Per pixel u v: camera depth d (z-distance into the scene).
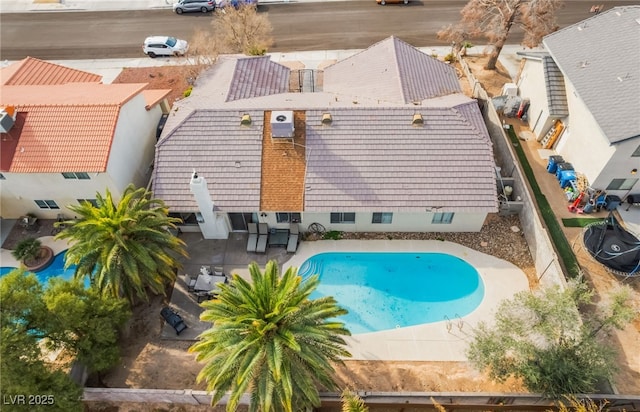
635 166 27.86
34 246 28.09
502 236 29.02
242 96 32.28
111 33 47.12
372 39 44.84
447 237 29.22
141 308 26.17
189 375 23.39
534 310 20.44
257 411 19.03
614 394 20.72
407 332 24.91
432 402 19.92
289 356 18.38
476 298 26.25
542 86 33.88
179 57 43.62
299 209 27.02
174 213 28.59
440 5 48.69
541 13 36.03
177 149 28.27
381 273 27.53
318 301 19.52
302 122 28.41
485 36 41.78
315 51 43.81
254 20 41.12
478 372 22.84
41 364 19.23
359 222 28.86
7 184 28.06
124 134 29.12
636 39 30.69
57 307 19.94
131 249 23.00
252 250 28.23
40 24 48.75
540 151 34.34
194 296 26.64
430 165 27.58
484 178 27.41
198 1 48.16
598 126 27.53
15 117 27.72
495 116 33.66
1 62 43.97
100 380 23.33
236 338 17.75
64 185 28.00
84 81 35.41
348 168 27.58
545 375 19.88
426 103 30.12
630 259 25.00
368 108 28.59
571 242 28.19
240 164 27.84
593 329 21.17
